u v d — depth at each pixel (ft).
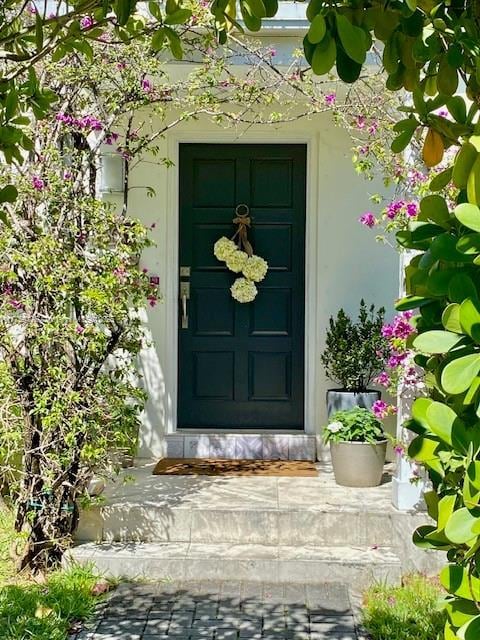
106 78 14.70
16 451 14.07
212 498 15.81
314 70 4.87
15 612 12.48
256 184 19.97
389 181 15.94
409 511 14.92
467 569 4.00
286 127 19.49
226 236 19.94
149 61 14.78
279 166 19.93
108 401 13.97
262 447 19.27
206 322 20.10
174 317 19.77
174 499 15.71
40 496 14.08
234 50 16.22
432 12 5.18
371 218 15.61
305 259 19.89
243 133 18.83
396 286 19.51
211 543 14.97
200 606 13.04
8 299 13.73
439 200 4.71
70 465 13.96
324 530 14.89
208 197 19.98
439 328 4.65
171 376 19.71
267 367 20.12
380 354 18.49
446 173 5.43
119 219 14.44
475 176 3.77
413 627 12.05
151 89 15.48
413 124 5.59
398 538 14.70
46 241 13.32
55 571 14.05
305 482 17.17
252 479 17.40
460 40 4.87
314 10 4.95
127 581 13.99
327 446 19.34
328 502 15.56
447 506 4.09
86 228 14.15
